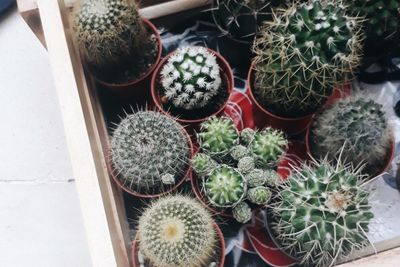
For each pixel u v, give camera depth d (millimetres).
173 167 301
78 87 292
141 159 288
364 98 317
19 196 455
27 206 453
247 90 362
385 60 375
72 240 445
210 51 346
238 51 375
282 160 341
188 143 323
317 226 258
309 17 278
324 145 317
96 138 313
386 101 367
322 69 278
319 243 263
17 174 460
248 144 316
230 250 338
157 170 292
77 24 309
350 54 284
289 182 290
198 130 348
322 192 263
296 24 278
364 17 312
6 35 493
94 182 268
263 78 313
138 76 356
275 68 295
